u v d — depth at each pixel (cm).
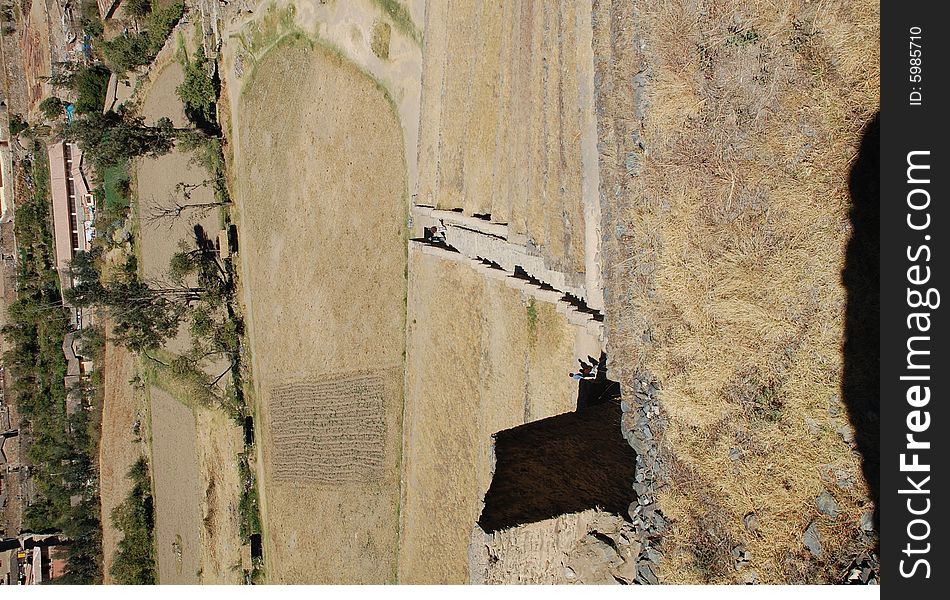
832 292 1620
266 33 4416
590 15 2064
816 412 1631
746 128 1742
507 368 2769
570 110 2189
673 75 1856
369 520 3647
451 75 3072
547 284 2453
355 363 3791
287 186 4300
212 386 4709
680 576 1777
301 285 4188
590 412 2238
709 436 1798
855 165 1589
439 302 3206
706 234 1816
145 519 5341
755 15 1712
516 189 2534
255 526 4475
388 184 3600
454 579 3023
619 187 1994
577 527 1973
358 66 3791
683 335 1858
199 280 4866
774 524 1659
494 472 2177
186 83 4984
